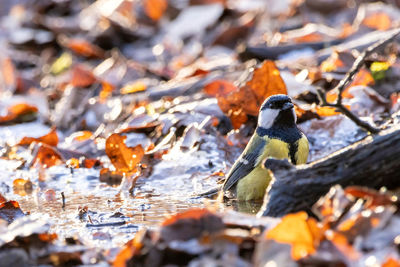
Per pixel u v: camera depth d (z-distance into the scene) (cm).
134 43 2245
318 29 1770
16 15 2591
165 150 1080
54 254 515
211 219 488
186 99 1328
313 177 609
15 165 1125
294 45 1590
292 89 1216
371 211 479
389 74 1224
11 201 735
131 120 1234
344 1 2022
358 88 1158
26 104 1512
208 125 1134
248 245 481
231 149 1059
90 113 1414
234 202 825
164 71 1777
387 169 595
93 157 1150
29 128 1441
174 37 2158
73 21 2434
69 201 859
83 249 530
